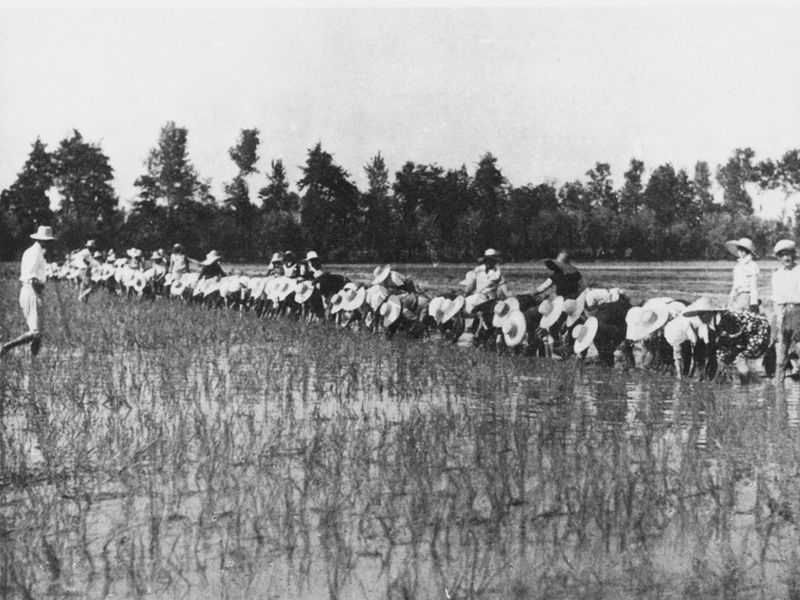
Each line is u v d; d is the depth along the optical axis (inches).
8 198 1841.8
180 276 1161.4
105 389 459.2
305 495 278.2
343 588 213.2
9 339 660.7
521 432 354.6
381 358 589.3
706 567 223.3
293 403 431.2
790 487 284.4
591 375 526.6
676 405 416.2
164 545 239.6
